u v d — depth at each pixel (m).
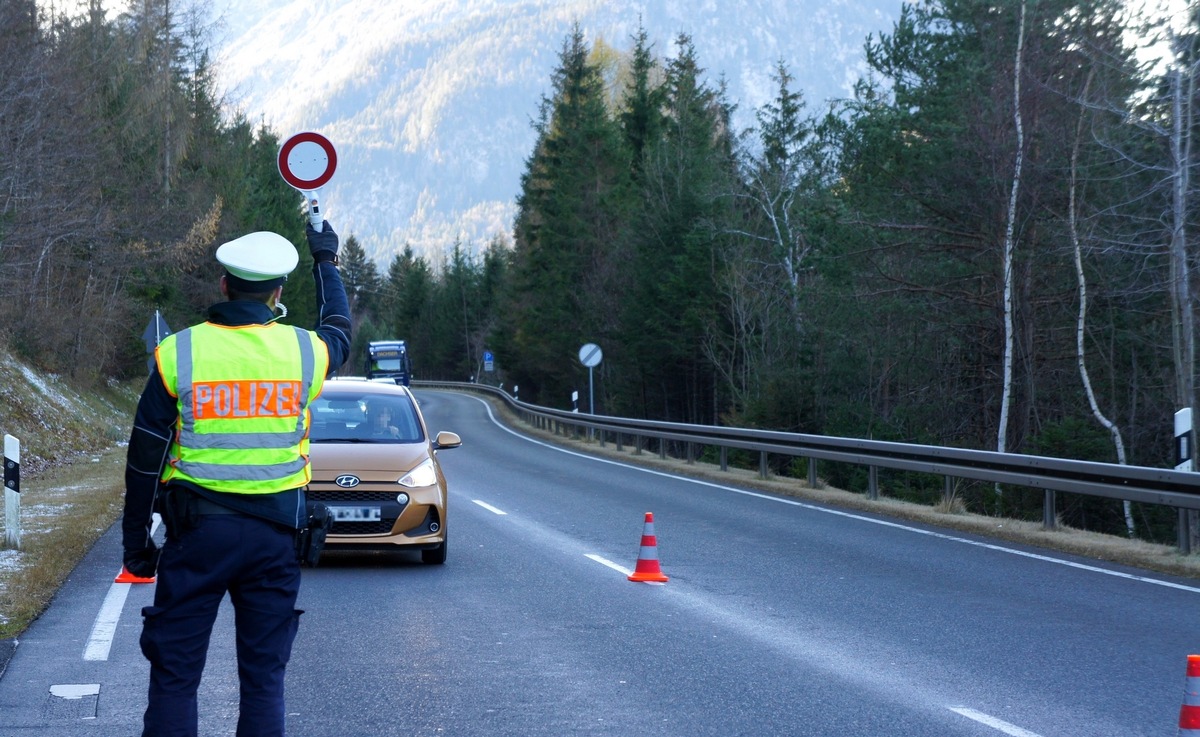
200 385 4.38
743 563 12.55
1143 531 25.33
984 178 29.66
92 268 39.09
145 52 42.25
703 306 51.38
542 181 77.94
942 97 31.55
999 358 34.09
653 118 68.94
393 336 166.38
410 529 11.81
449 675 7.61
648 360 56.72
